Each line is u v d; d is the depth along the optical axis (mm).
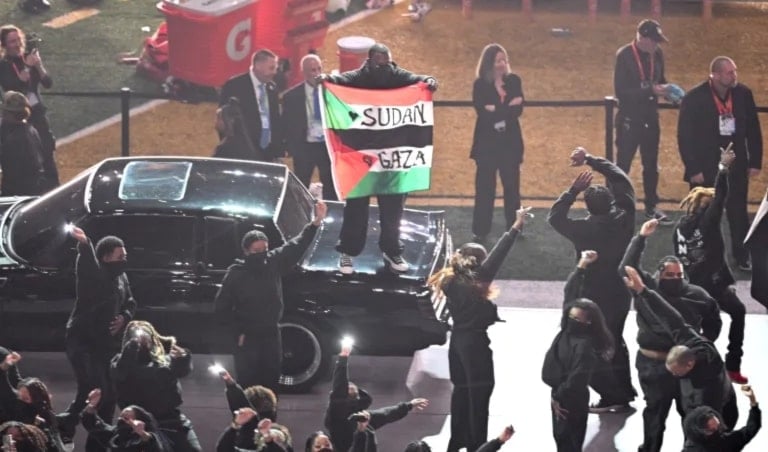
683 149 55438
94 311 43312
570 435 41062
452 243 54438
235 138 53469
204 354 48500
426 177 46562
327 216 50438
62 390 47125
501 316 52062
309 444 35688
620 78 57781
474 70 73438
